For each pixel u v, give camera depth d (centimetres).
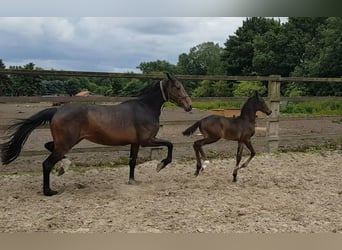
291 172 673
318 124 1470
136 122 544
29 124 513
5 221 412
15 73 641
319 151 862
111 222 411
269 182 604
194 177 631
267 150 848
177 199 504
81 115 516
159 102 570
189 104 568
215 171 677
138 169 685
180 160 762
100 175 641
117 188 557
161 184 584
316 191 554
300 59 3114
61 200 495
